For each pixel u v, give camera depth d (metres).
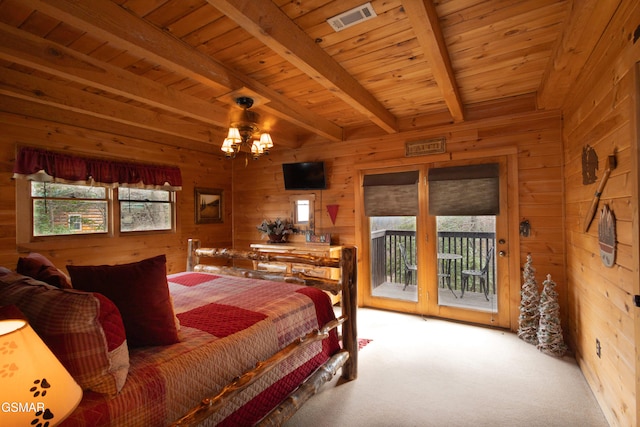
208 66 2.30
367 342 3.12
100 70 2.31
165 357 1.35
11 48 1.88
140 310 1.42
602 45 1.86
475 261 3.62
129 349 1.42
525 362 2.68
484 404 2.11
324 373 2.08
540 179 3.23
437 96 3.24
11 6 1.71
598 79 2.02
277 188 5.07
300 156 4.82
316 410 2.08
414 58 2.40
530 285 3.11
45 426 0.76
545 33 2.08
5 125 3.01
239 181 5.45
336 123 4.14
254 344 1.65
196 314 1.87
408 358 2.78
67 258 3.44
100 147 3.70
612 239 1.80
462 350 2.92
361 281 4.32
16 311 0.90
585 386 2.31
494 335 3.27
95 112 2.91
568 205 2.97
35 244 3.20
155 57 1.95
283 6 1.76
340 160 4.47
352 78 2.73
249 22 1.63
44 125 3.25
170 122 3.59
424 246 3.89
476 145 3.54
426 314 3.89
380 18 1.88
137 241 4.09
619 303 1.75
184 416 1.21
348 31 2.02
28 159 3.09
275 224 4.77
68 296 1.08
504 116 3.37
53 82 2.64
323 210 4.62
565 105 2.98
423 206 3.88
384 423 1.95
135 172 3.99
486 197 3.45
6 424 0.71
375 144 4.18
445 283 3.79
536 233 3.25
